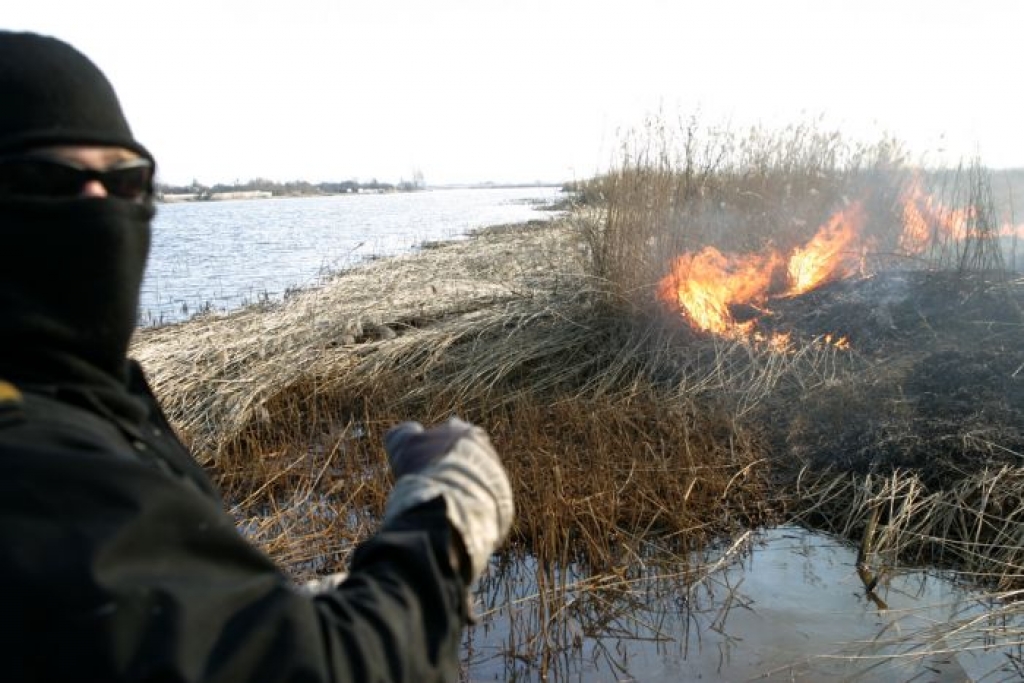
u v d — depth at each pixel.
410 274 12.29
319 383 7.11
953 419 5.34
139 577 0.80
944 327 6.72
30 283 0.97
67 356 0.99
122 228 1.00
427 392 6.86
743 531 4.85
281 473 5.56
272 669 0.83
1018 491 4.55
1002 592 4.03
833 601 4.09
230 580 0.88
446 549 1.04
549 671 3.58
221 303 13.96
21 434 0.85
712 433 5.85
